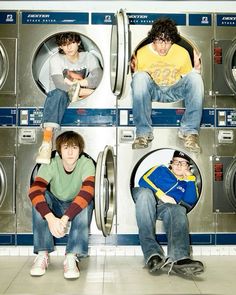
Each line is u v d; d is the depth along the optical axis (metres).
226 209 3.78
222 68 3.80
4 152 3.77
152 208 3.39
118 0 3.80
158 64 3.82
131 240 3.79
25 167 3.77
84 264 3.50
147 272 3.28
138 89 3.71
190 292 2.82
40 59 3.93
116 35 3.45
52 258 3.68
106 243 3.78
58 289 2.88
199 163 3.81
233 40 3.80
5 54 3.75
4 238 3.77
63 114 3.79
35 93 3.79
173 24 3.79
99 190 3.14
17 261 3.58
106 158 3.47
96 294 2.79
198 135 3.78
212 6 3.84
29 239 3.77
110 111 3.80
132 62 3.80
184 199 3.81
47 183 3.34
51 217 3.07
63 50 3.90
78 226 3.14
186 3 3.82
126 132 3.78
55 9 3.81
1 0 3.78
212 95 3.82
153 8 3.81
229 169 3.79
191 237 3.79
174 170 3.86
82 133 3.79
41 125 3.78
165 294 2.79
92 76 3.88
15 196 3.76
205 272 3.28
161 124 3.80
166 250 3.74
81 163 3.40
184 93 3.79
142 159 3.84
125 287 2.93
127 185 3.79
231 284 2.99
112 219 3.70
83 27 3.80
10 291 2.84
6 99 3.79
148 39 3.82
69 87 3.87
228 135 3.82
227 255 3.79
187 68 3.83
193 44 3.82
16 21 3.79
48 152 3.52
